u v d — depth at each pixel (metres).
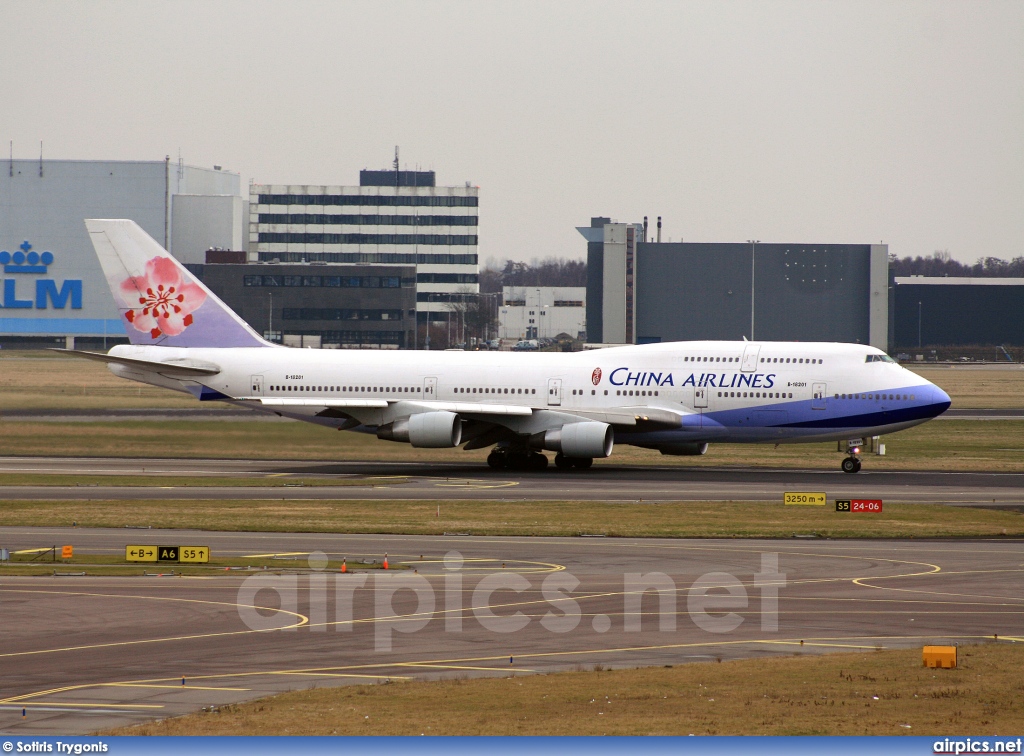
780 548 151.38
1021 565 139.00
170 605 113.50
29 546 149.00
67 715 78.44
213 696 83.12
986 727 75.31
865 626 106.81
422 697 82.38
